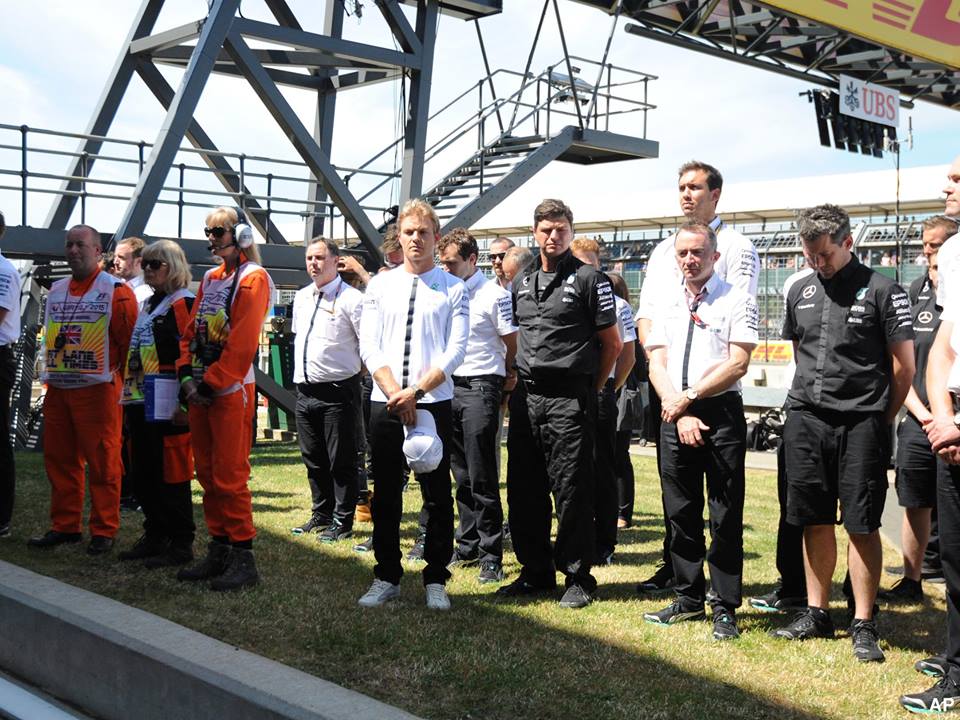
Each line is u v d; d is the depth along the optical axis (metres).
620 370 5.73
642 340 4.65
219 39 10.58
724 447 4.34
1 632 4.05
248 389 4.94
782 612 4.73
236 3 10.71
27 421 10.72
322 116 13.86
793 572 4.78
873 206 19.94
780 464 4.79
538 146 13.63
